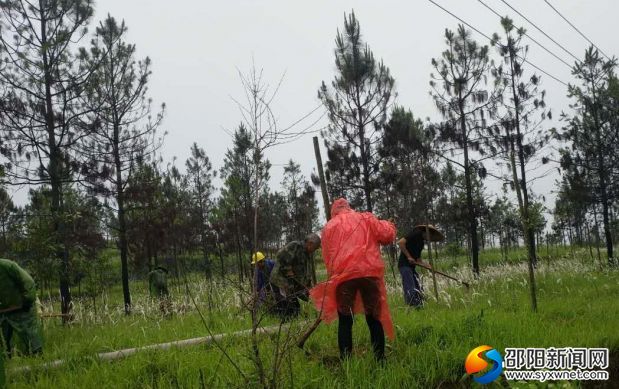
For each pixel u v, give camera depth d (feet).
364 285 16.89
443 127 58.65
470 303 31.17
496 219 89.15
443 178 71.92
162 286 40.14
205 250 41.09
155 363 16.40
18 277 21.85
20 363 19.02
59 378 16.03
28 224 33.81
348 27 54.24
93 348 20.02
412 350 17.19
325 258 17.63
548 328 20.59
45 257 33.88
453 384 15.21
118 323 32.78
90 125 44.96
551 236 82.43
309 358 17.83
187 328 25.14
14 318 21.76
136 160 48.85
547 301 30.40
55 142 42.09
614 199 62.69
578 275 47.65
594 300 30.32
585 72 61.21
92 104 45.88
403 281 31.58
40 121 40.70
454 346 17.16
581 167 62.85
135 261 50.83
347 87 53.98
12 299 21.94
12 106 39.40
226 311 30.45
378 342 16.74
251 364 15.75
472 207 59.82
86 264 38.11
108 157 47.24
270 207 65.00
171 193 64.13
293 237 63.26
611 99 60.49
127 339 22.79
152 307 37.09
